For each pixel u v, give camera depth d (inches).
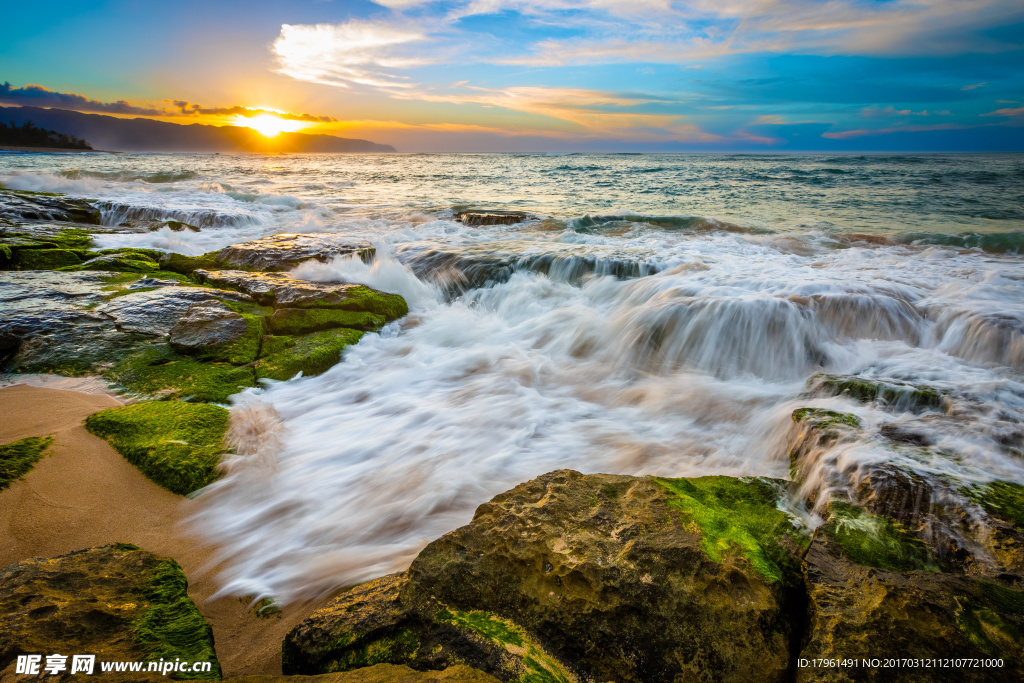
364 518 145.7
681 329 267.7
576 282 355.9
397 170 1980.8
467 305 350.9
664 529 106.3
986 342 233.3
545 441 187.9
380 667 91.4
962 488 116.3
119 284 310.3
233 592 121.0
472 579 105.6
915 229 532.7
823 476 129.7
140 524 139.2
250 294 298.8
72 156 2888.8
